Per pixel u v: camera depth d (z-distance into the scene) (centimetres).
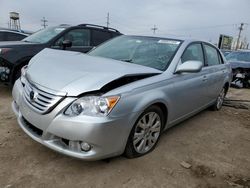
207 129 454
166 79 335
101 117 258
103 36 721
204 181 291
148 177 286
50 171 280
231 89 915
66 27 650
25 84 319
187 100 389
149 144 334
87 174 281
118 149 283
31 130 296
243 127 485
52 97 267
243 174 315
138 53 388
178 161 327
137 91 290
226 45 4288
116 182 272
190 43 414
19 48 540
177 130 432
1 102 489
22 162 292
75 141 262
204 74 438
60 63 326
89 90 264
